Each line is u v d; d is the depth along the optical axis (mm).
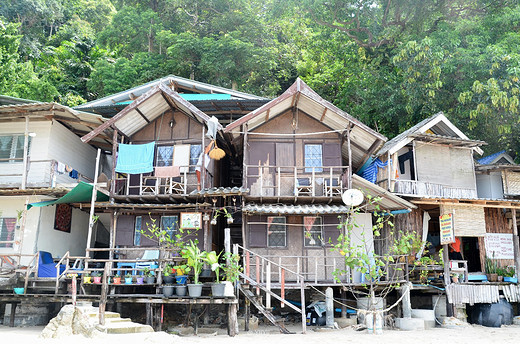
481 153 20922
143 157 16844
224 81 32281
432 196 18000
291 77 36344
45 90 28531
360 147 18359
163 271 14156
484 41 22703
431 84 21781
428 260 16781
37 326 15375
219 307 16656
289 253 16281
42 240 17203
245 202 16719
